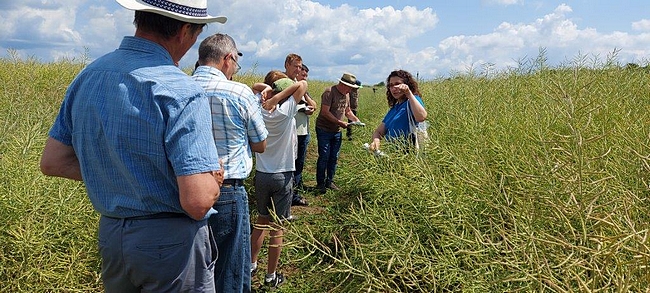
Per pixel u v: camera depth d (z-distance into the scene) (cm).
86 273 333
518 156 315
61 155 202
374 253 276
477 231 250
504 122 419
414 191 340
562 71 616
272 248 390
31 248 306
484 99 591
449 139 468
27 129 426
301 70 623
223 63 297
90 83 189
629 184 266
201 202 178
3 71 967
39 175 352
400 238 303
